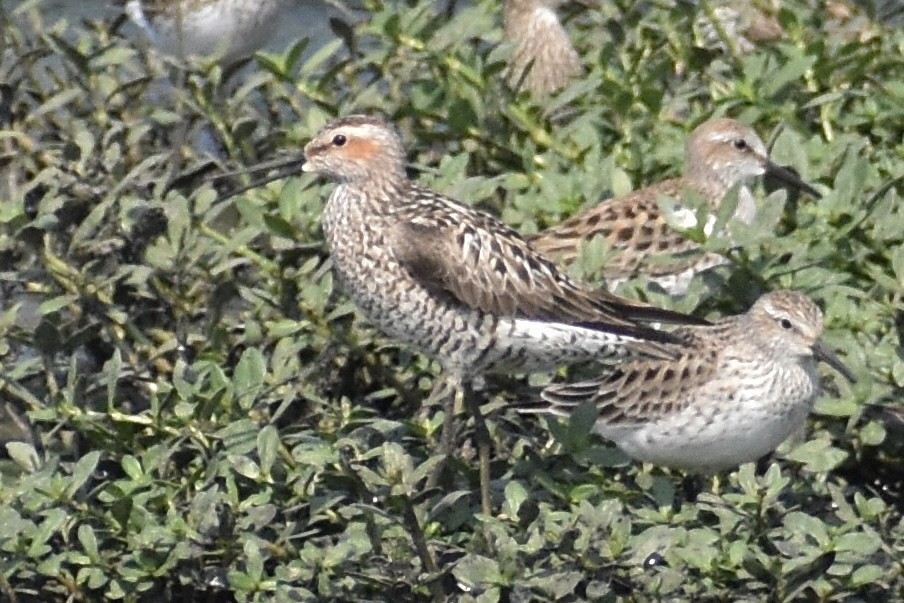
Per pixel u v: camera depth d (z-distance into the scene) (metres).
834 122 15.60
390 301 13.19
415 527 11.04
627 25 17.50
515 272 12.91
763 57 15.81
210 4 19.06
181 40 18.27
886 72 16.31
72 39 19.61
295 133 15.33
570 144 15.51
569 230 14.50
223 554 11.63
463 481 12.66
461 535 11.88
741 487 11.75
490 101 15.55
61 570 11.57
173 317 14.39
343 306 13.49
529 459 12.48
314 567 11.18
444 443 12.64
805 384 12.74
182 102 16.00
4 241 13.90
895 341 12.86
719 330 12.88
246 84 15.61
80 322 14.02
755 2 17.89
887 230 13.55
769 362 12.62
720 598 11.14
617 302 12.97
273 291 13.71
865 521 11.54
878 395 12.55
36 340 13.08
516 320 12.92
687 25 17.11
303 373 13.22
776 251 13.43
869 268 13.63
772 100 15.58
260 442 11.66
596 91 16.30
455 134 15.53
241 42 19.34
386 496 11.34
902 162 14.49
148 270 13.59
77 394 12.71
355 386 14.20
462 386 13.14
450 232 12.98
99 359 14.44
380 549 11.29
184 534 11.41
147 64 17.50
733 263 13.38
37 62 17.34
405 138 15.68
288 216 13.84
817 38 16.09
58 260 13.92
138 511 11.52
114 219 14.38
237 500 11.56
